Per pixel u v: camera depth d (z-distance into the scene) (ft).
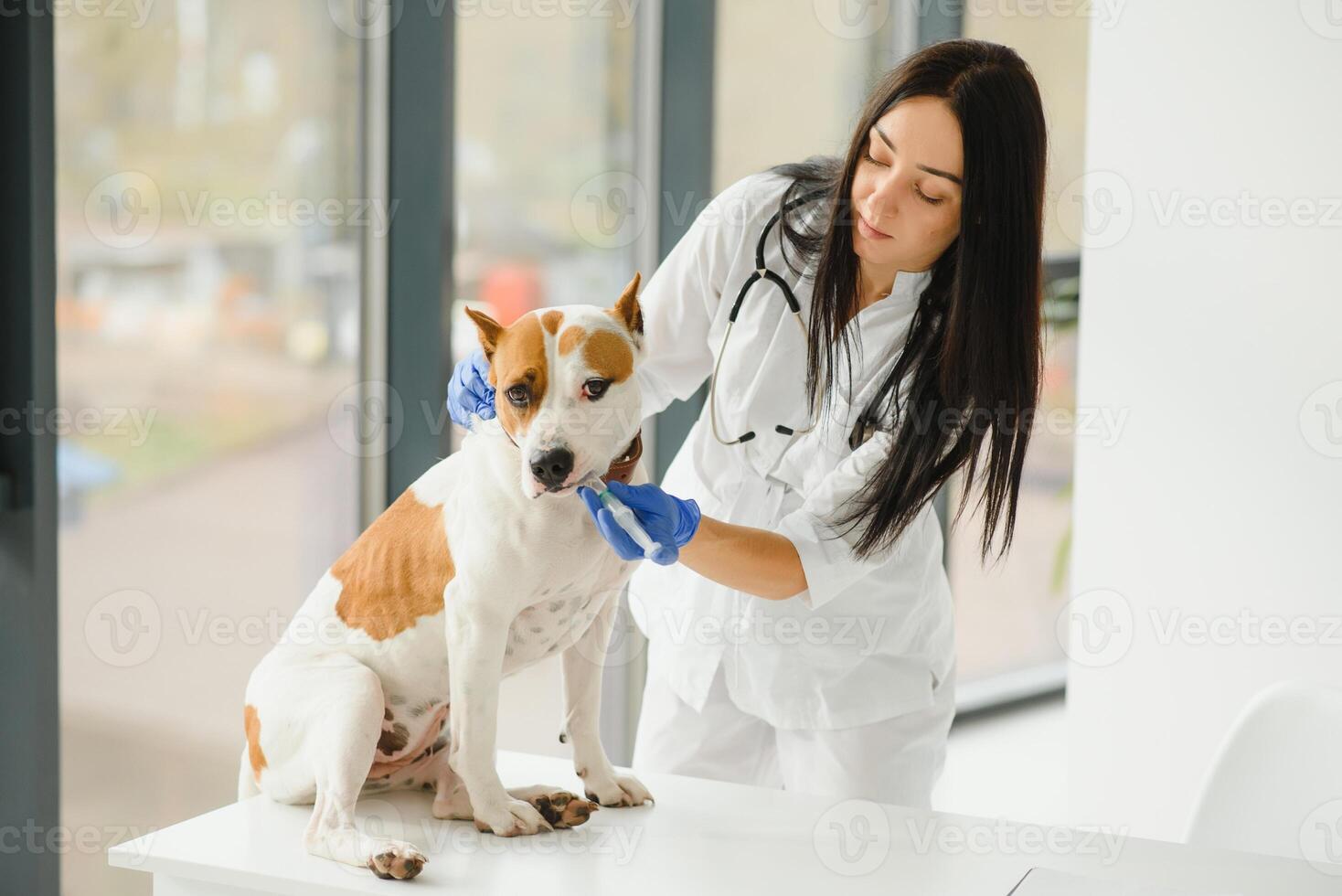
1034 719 12.44
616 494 3.85
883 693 5.45
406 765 4.45
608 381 3.71
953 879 3.87
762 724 5.80
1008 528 4.89
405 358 7.72
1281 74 6.54
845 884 3.80
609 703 9.64
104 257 6.82
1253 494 6.85
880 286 5.23
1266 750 4.87
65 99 6.53
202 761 7.71
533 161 8.90
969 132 4.39
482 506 3.90
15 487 6.02
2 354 5.96
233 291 7.39
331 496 7.98
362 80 7.63
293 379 7.70
